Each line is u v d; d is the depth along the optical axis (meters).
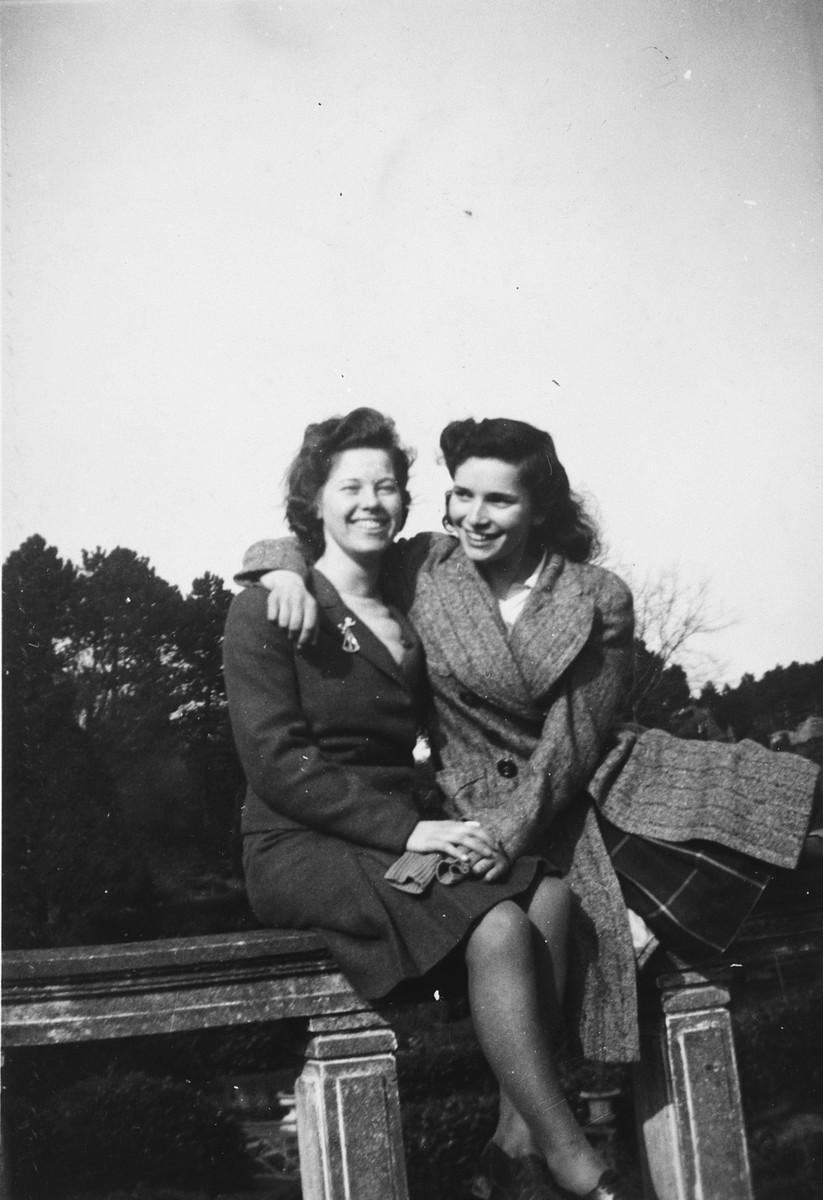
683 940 2.35
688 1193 2.31
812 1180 2.46
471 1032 2.52
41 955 2.11
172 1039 2.49
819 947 2.53
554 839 2.44
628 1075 2.60
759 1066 2.59
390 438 2.54
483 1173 2.33
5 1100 2.40
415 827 2.23
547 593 2.53
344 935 2.17
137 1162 2.40
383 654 2.40
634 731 2.62
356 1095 2.14
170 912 2.71
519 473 2.53
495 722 2.46
